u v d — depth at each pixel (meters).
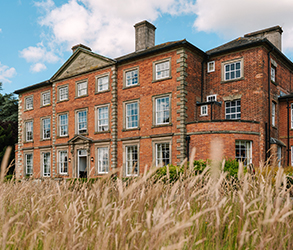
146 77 20.39
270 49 19.14
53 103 26.66
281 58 21.20
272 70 20.41
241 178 3.54
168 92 19.06
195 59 19.84
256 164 17.06
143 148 20.02
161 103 19.59
